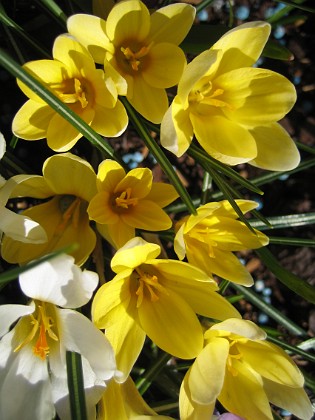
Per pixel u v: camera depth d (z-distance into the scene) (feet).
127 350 0.78
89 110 0.79
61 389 0.80
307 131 1.22
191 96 0.81
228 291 1.20
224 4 1.20
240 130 0.83
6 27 0.89
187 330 0.79
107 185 0.78
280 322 1.06
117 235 0.79
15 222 0.73
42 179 0.78
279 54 0.95
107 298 0.74
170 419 0.79
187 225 0.79
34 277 0.72
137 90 0.82
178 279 0.80
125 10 0.75
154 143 0.84
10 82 1.10
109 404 0.80
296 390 0.84
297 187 1.23
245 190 1.23
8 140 1.10
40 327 0.77
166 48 0.80
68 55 0.75
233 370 0.81
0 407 0.78
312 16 1.24
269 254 0.97
